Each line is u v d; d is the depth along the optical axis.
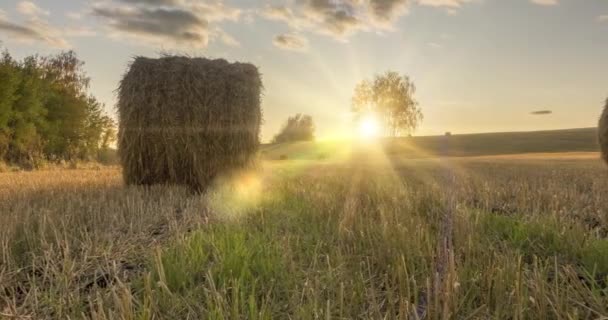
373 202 5.90
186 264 3.02
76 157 29.06
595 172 13.71
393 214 4.74
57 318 2.34
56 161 24.67
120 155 8.47
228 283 2.69
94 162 27.98
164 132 8.09
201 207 5.73
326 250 3.56
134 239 3.94
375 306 2.26
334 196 6.47
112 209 5.15
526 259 3.35
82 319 2.31
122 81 8.29
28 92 24.39
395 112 63.47
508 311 2.33
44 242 3.53
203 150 8.27
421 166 20.59
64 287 2.70
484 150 50.16
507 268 2.70
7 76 22.72
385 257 3.16
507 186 8.23
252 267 2.99
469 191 7.44
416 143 57.81
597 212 5.15
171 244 3.53
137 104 8.10
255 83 9.12
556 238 3.56
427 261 3.12
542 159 27.16
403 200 5.84
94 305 2.50
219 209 5.48
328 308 2.08
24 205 5.45
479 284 2.67
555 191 7.12
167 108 8.08
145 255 3.34
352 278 2.81
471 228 3.85
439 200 5.76
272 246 3.49
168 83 8.10
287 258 3.12
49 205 5.50
